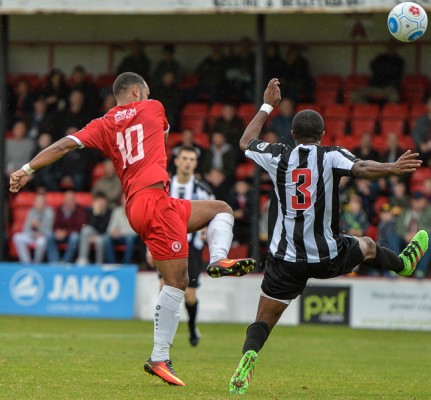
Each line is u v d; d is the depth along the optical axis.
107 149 15.90
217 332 31.78
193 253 25.03
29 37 45.41
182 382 16.45
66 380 16.98
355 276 36.03
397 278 34.78
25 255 38.62
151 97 42.53
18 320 34.38
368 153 38.62
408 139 42.12
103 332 30.36
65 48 45.59
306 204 14.77
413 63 43.53
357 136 42.41
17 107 43.66
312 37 43.53
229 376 18.45
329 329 33.53
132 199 15.67
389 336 31.42
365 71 43.59
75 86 43.00
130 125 15.77
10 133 43.66
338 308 34.69
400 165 13.78
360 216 35.03
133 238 37.81
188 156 25.80
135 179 15.66
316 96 43.19
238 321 35.50
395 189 36.00
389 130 42.47
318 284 34.88
